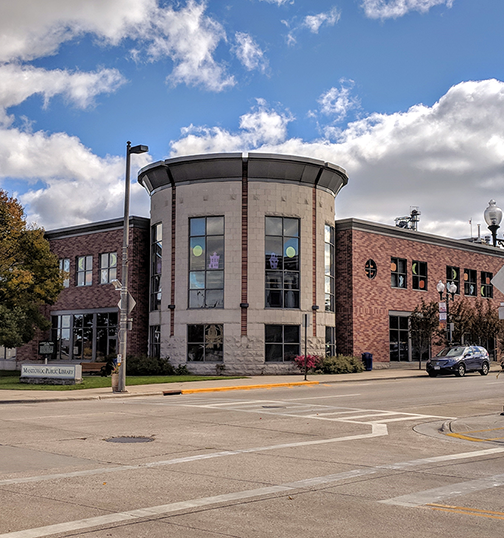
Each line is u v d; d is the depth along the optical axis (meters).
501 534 6.00
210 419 15.27
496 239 55.25
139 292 38.12
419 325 39.53
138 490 7.71
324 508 6.91
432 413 16.92
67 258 42.69
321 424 14.57
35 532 5.92
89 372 34.78
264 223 33.53
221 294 33.28
